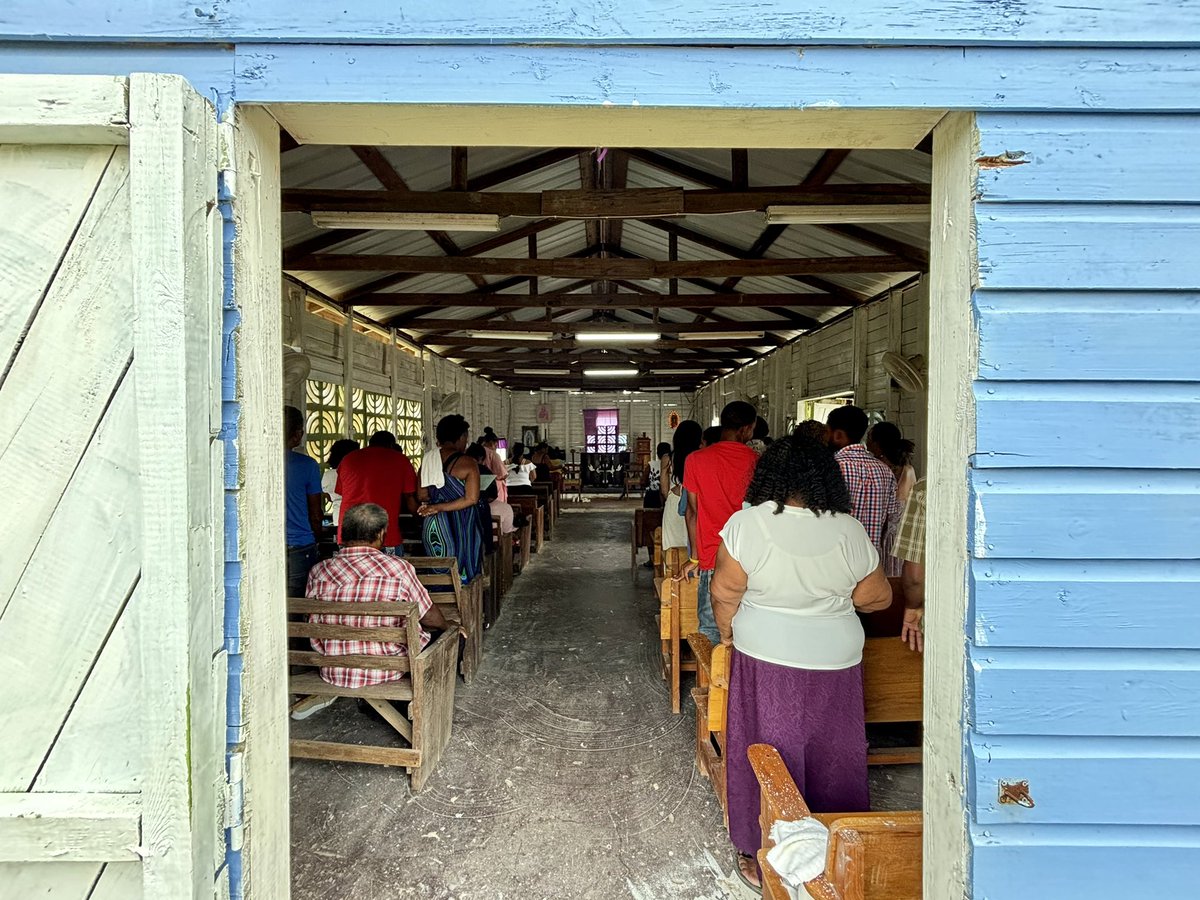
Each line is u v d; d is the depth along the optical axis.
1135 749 0.96
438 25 0.97
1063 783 0.96
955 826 1.00
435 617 2.64
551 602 5.31
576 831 2.09
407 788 2.36
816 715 1.65
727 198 3.51
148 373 0.85
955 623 1.01
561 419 18.17
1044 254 0.97
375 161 3.53
